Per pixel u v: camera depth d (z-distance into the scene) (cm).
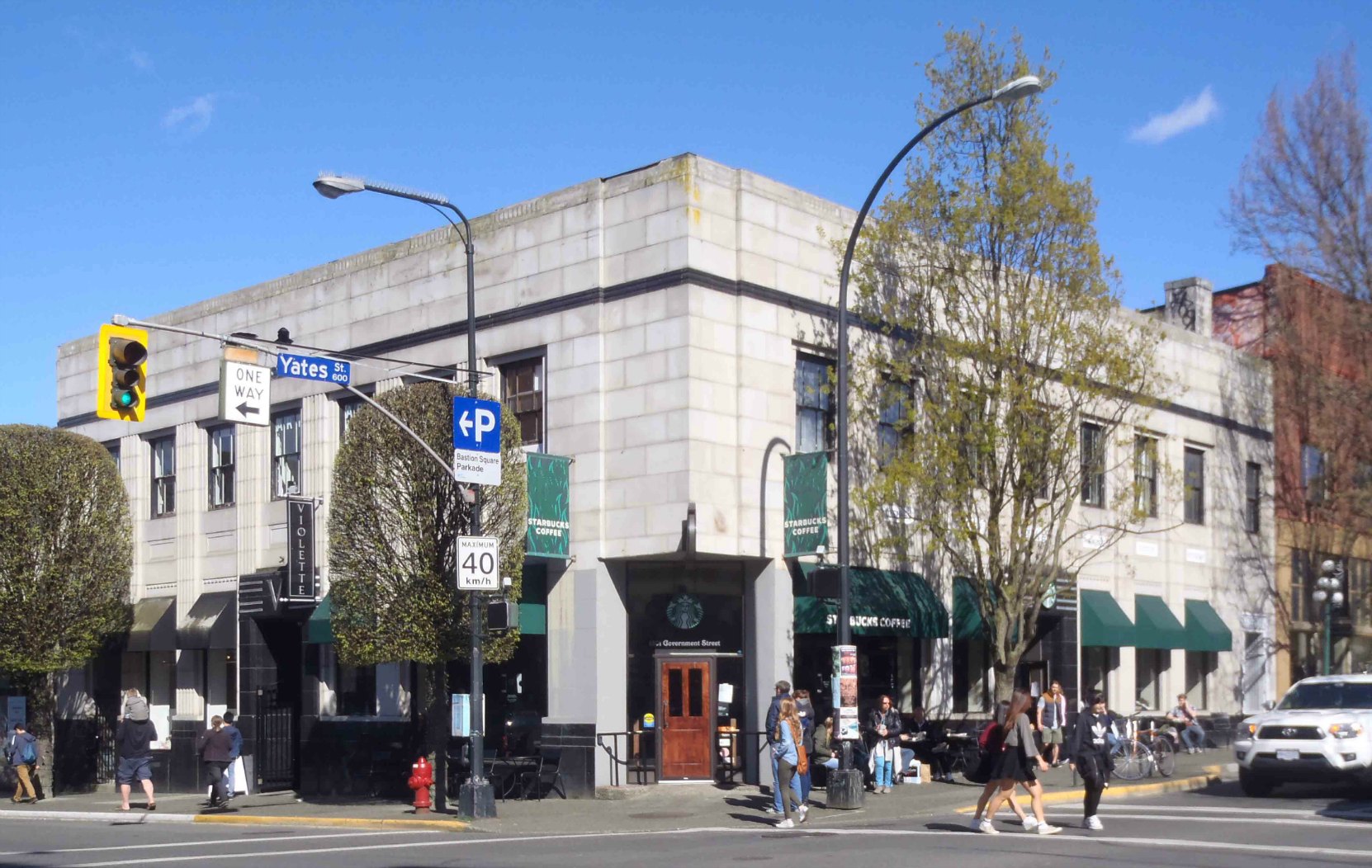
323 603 2741
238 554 3072
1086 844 1580
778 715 1931
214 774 2511
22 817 2569
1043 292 2358
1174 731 2861
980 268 2373
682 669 2383
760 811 2069
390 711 2691
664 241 2309
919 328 2441
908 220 2381
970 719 2719
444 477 2223
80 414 3588
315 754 2798
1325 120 3625
